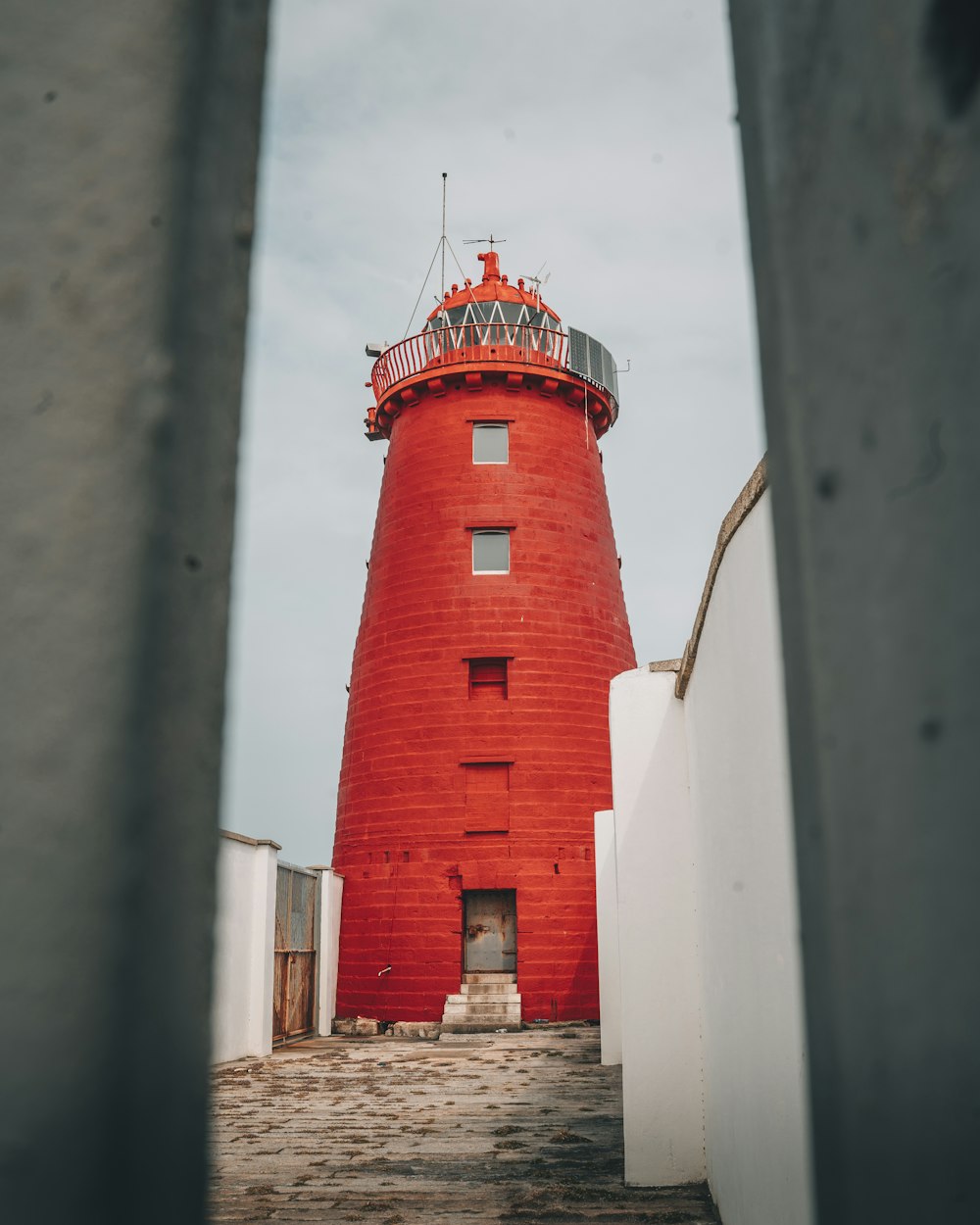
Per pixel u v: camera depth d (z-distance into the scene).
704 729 5.69
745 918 4.29
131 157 0.69
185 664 0.66
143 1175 0.58
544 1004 19.34
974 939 0.49
